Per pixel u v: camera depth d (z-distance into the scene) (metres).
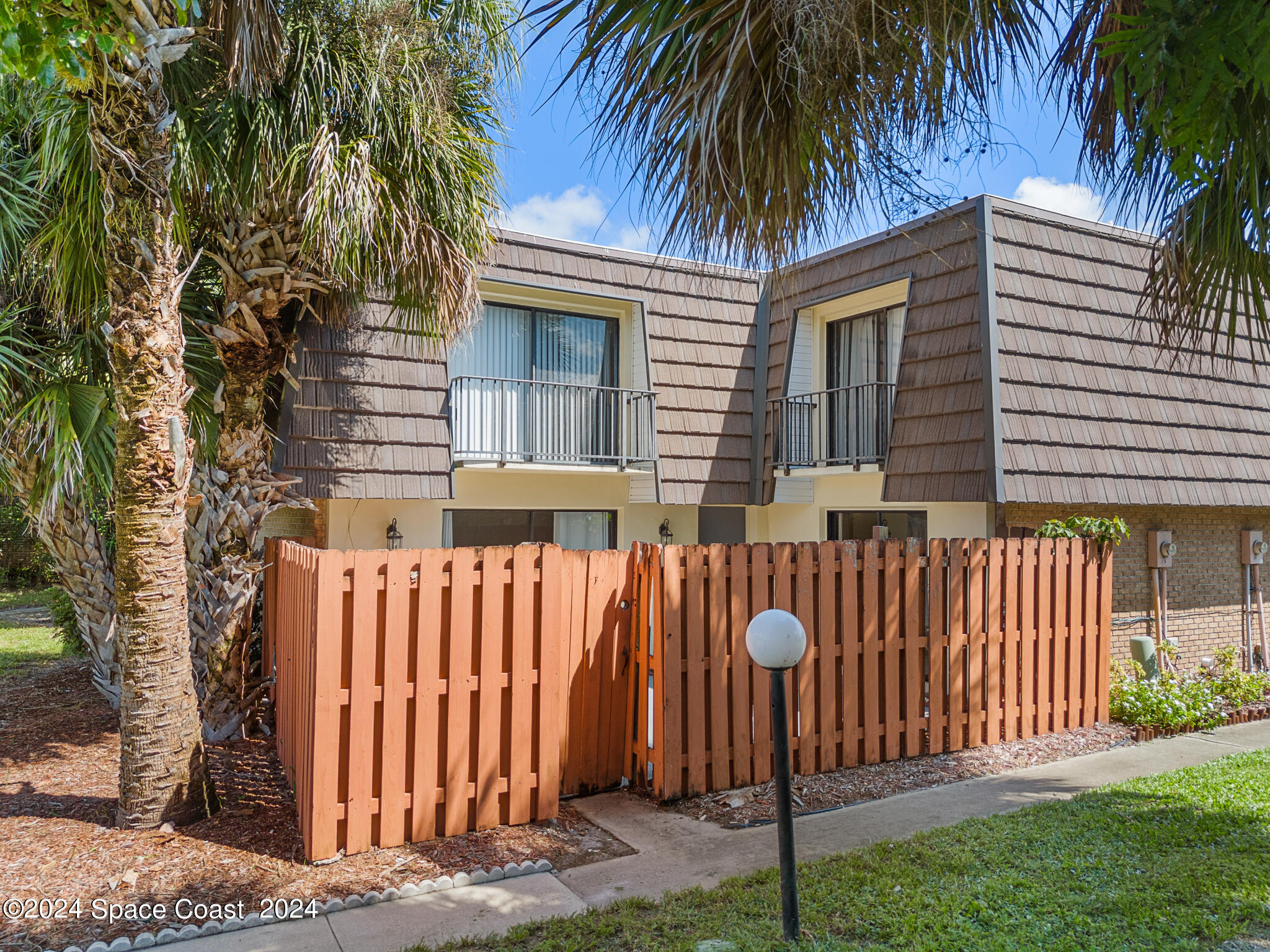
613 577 6.15
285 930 3.85
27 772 6.07
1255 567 11.16
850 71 2.79
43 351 6.59
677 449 11.11
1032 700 7.44
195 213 6.75
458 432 10.41
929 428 9.07
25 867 4.46
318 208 5.98
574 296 10.99
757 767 6.09
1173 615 10.22
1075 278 9.38
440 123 6.63
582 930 3.79
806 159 3.04
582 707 6.00
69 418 6.24
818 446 11.45
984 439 8.35
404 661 4.90
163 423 5.05
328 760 4.65
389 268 6.93
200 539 7.14
